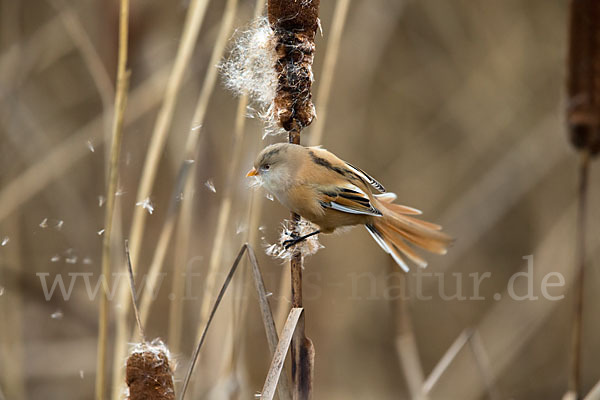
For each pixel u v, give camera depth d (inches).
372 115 552.1
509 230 556.1
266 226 441.4
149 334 412.2
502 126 539.5
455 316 534.0
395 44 557.0
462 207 526.9
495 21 537.0
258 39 224.5
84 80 502.9
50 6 497.0
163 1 426.6
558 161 532.7
